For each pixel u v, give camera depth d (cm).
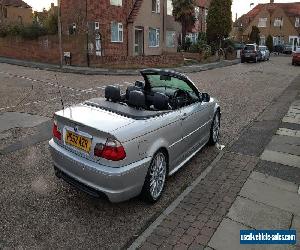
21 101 1092
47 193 486
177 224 414
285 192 502
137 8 2691
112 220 425
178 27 3391
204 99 620
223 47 3600
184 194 488
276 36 5878
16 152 637
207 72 2173
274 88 1483
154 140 448
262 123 881
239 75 1992
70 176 434
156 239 384
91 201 468
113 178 392
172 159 512
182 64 2606
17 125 809
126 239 389
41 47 2452
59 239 384
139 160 423
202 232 399
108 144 394
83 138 419
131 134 409
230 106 1083
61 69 2059
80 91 1320
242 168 586
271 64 2916
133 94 482
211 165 596
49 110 975
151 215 440
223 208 453
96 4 2342
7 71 1877
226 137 763
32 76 1720
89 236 392
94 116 444
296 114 983
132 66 2306
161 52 3108
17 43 2570
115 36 2544
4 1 4566
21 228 402
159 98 507
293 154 657
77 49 2302
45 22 2772
